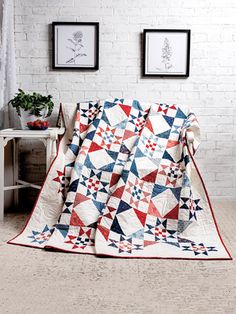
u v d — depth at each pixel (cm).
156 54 347
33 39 345
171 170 285
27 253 243
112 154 296
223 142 359
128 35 346
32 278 210
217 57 350
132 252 244
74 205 269
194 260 236
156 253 243
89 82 350
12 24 329
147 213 269
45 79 349
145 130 306
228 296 193
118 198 267
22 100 310
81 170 282
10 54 330
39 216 276
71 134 321
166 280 209
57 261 232
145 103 324
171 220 269
